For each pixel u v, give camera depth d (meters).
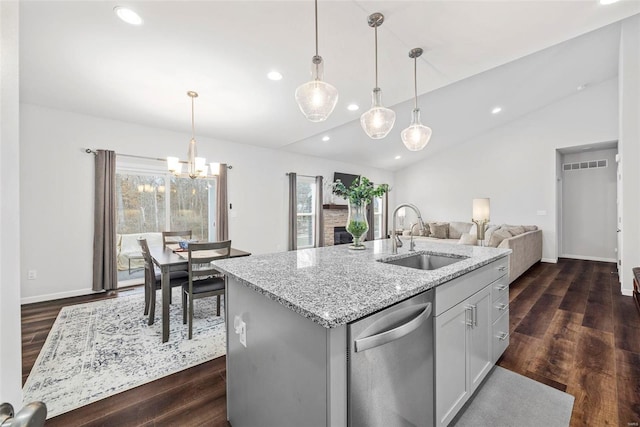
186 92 3.19
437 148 7.40
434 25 2.20
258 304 1.29
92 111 3.59
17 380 0.49
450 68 2.84
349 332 0.95
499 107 5.52
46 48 2.38
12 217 0.48
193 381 1.90
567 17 2.12
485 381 1.87
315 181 6.56
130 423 1.54
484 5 2.00
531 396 1.72
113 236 3.80
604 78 5.11
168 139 4.36
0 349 0.44
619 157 3.96
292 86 3.12
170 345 2.36
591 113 5.41
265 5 1.97
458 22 2.17
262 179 5.52
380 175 8.25
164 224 4.41
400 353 1.14
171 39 2.30
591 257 6.11
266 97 3.36
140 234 4.22
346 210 7.17
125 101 3.35
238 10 2.01
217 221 4.81
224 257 2.69
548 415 1.57
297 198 6.30
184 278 2.88
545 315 2.98
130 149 4.02
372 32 2.27
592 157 6.07
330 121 4.20
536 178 6.12
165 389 1.81
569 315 2.97
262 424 1.27
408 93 3.38
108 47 2.38
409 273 1.43
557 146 5.83
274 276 1.39
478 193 7.01
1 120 0.45
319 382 0.94
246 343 1.39
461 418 1.56
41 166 3.41
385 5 1.99
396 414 1.14
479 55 2.62
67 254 3.57
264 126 4.32
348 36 2.31
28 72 2.72
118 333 2.57
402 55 2.59
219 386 1.85
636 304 3.06
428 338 1.28
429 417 1.31
